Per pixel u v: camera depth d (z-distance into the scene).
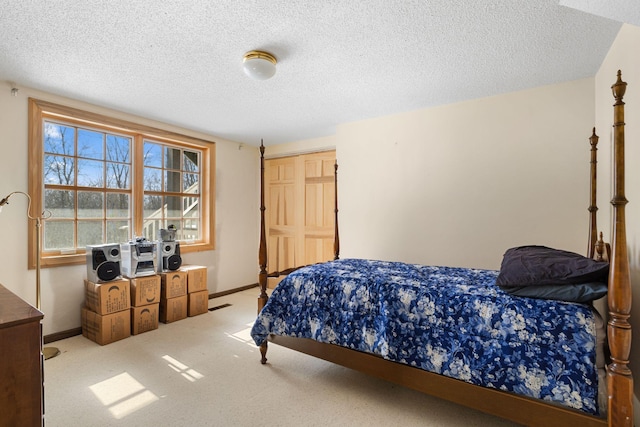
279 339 2.32
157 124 3.66
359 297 1.98
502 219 2.90
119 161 3.43
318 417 1.80
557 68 2.39
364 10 1.68
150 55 2.15
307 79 2.56
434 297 1.75
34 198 2.74
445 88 2.76
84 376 2.23
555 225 2.68
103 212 3.29
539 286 1.52
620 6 1.28
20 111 2.65
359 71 2.42
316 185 4.52
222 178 4.46
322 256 4.45
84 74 2.43
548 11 1.70
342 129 3.82
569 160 2.62
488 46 2.07
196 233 4.25
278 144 4.83
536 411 1.42
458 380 1.61
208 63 2.27
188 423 1.74
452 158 3.14
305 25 1.82
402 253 3.43
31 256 2.71
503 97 2.88
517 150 2.83
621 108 1.18
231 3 1.61
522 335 1.48
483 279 2.00
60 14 1.69
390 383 2.19
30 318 1.18
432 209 3.25
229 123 3.76
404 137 3.40
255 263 4.98
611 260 1.22
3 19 1.72
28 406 1.18
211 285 4.32
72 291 2.96
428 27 1.85
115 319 2.84
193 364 2.43
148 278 3.10
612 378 1.21
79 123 3.08
